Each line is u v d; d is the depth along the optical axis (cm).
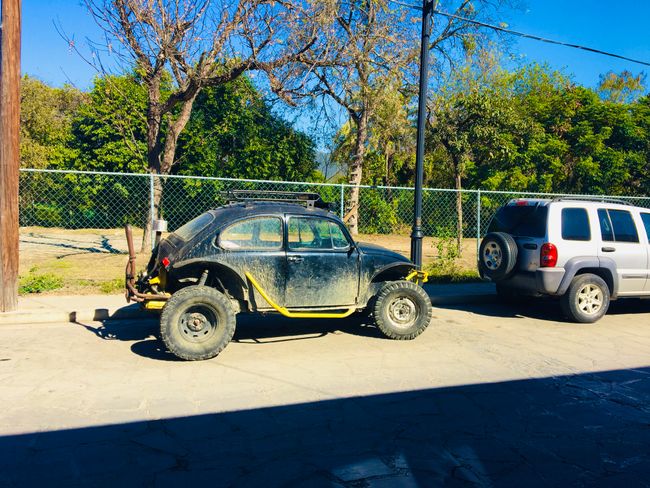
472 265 1384
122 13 1166
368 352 644
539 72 2750
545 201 837
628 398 511
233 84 2208
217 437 402
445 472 359
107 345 652
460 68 1964
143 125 2142
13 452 371
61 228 2083
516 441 411
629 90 3691
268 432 413
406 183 2809
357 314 812
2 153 759
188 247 613
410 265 709
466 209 1767
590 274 829
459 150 1598
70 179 2011
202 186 1898
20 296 892
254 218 641
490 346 686
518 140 2181
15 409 447
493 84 2056
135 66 1362
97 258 1330
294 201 721
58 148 2469
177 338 581
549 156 2195
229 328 597
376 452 385
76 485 330
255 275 630
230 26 1225
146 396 482
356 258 678
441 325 808
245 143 2370
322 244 667
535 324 827
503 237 843
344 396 494
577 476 358
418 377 555
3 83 748
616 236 845
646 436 425
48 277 978
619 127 2359
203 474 347
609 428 439
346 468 360
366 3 1633
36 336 692
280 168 2433
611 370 596
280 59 1305
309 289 655
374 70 1742
